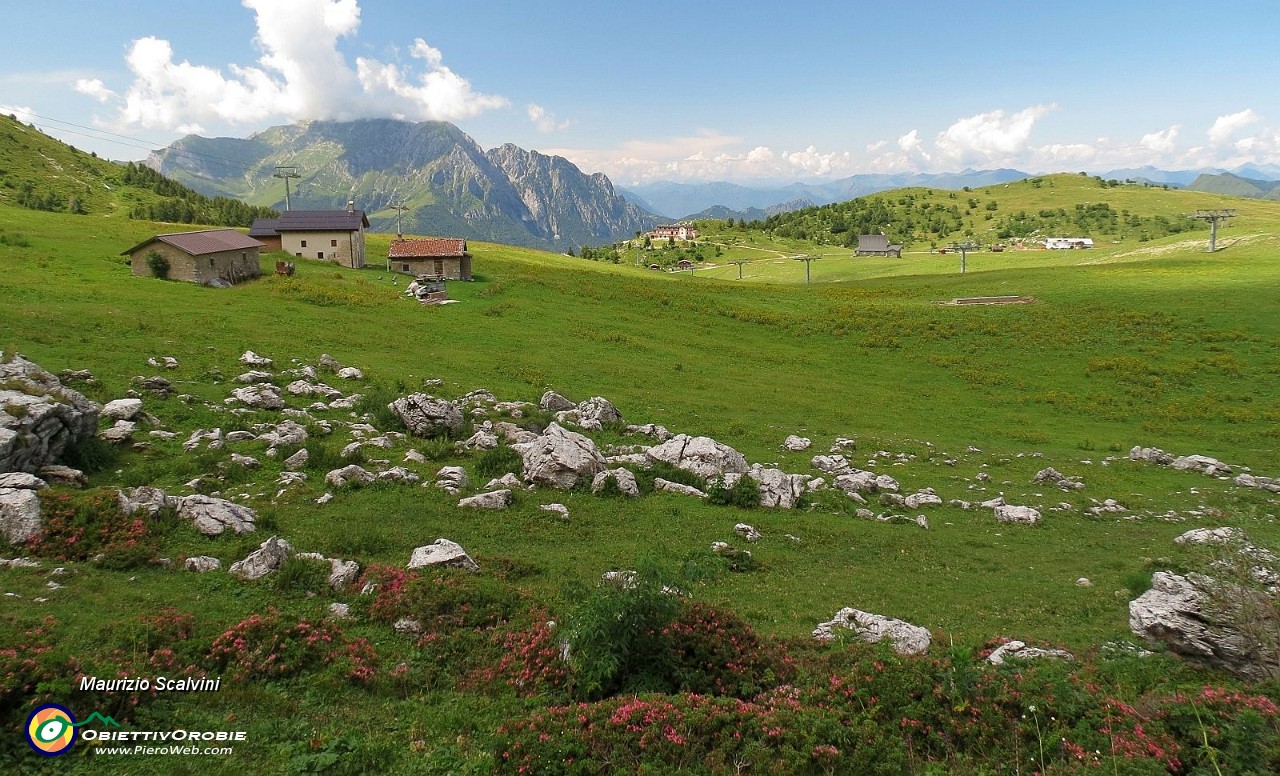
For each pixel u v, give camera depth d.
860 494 36.44
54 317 47.22
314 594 18.45
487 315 76.62
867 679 14.41
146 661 13.52
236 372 42.78
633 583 16.02
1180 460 45.12
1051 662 16.06
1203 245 145.38
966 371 70.50
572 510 29.45
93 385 34.31
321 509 25.67
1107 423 56.84
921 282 127.81
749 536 28.45
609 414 45.66
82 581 16.98
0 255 69.50
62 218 102.44
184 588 17.66
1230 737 11.68
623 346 71.00
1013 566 27.66
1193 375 66.38
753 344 79.38
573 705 13.19
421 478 30.56
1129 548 30.11
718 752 11.98
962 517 34.00
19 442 22.52
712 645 15.88
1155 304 91.06
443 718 13.47
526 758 11.47
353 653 15.46
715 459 37.12
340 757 11.73
